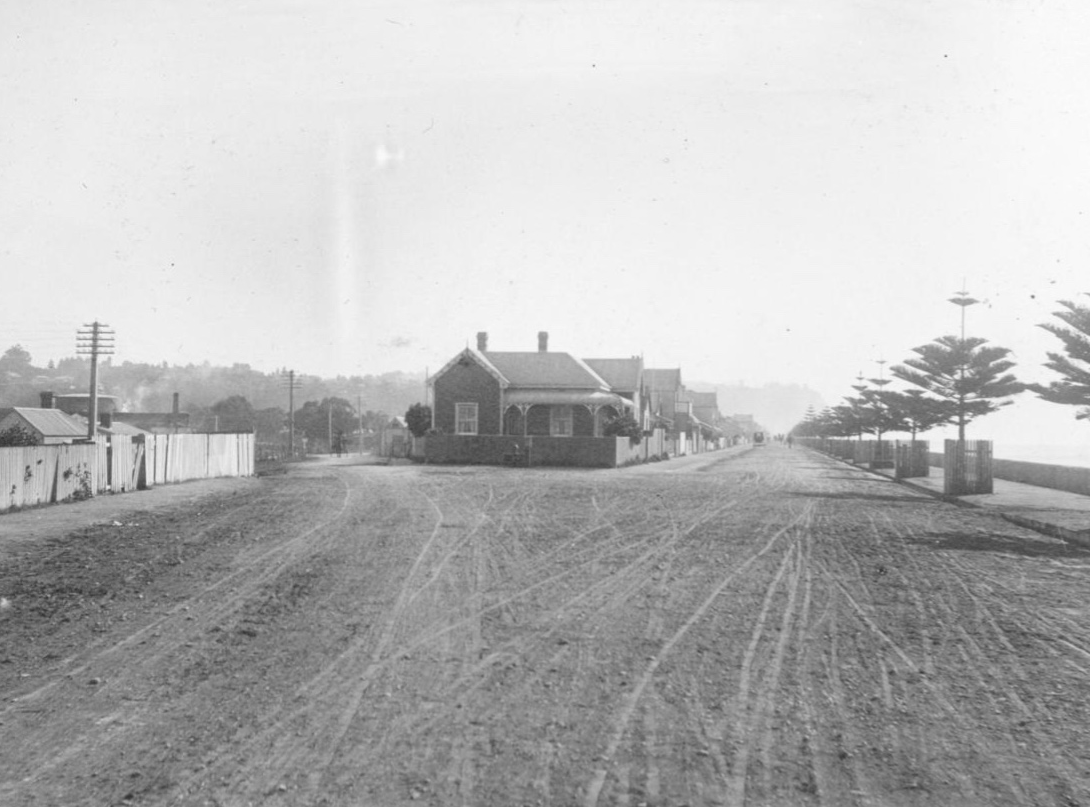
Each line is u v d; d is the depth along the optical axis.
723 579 10.23
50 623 7.96
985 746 4.98
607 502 20.70
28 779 4.54
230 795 4.33
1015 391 32.84
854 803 4.26
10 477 18.67
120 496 23.00
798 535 14.62
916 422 35.44
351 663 6.63
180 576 10.34
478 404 48.94
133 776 4.56
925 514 19.23
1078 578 10.64
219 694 5.89
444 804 4.22
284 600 8.91
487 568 10.88
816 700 5.77
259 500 21.31
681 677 6.29
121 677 6.29
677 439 68.75
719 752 4.87
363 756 4.80
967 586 9.98
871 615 8.36
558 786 4.42
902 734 5.16
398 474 34.44
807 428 145.88
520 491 24.17
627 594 9.28
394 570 10.70
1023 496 24.39
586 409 50.09
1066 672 6.47
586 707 5.62
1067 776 4.57
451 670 6.44
